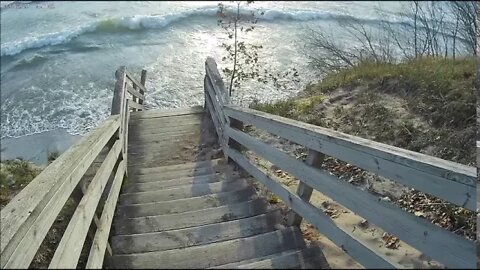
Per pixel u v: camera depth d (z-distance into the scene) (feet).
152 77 48.57
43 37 59.26
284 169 12.19
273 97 38.45
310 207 10.39
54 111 40.78
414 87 24.13
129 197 15.30
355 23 65.57
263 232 11.87
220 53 55.52
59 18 70.69
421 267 8.20
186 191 15.67
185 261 10.31
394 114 21.72
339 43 53.88
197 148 24.85
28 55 55.11
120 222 12.75
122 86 24.02
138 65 52.13
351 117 22.62
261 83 41.57
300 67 47.42
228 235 11.77
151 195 15.42
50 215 8.87
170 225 12.66
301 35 60.49
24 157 32.09
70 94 44.57
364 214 8.70
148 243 11.46
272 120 12.94
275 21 69.62
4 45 56.54
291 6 79.87
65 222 14.61
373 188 15.51
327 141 9.88
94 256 8.84
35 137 35.86
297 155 19.93
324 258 9.73
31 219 8.38
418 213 13.73
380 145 8.79
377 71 28.09
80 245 8.76
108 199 12.43
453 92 21.71
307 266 9.55
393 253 10.65
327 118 23.11
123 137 20.40
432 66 26.89
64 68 51.24
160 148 25.21
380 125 20.98
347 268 9.95
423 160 7.59
